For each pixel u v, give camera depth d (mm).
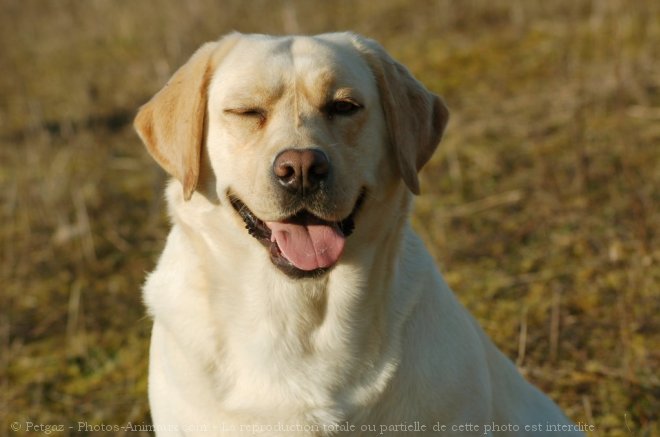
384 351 5273
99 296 9711
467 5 16797
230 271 5305
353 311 5211
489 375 5715
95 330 9094
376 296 5273
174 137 5465
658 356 7582
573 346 7805
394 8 18125
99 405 7938
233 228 5289
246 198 5125
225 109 5273
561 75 12992
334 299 5207
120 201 11828
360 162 5242
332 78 5223
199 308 5379
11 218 11406
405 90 5598
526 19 15672
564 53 13812
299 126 5105
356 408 5273
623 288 8477
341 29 17109
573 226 9688
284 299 5219
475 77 13922
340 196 5023
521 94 12961
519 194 10414
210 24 17641
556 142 11383
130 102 15547
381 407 5293
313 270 5062
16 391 8211
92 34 20531
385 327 5285
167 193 5672
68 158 13133
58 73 18125
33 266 10375
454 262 9320
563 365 7609
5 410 7938
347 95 5230
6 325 9219
